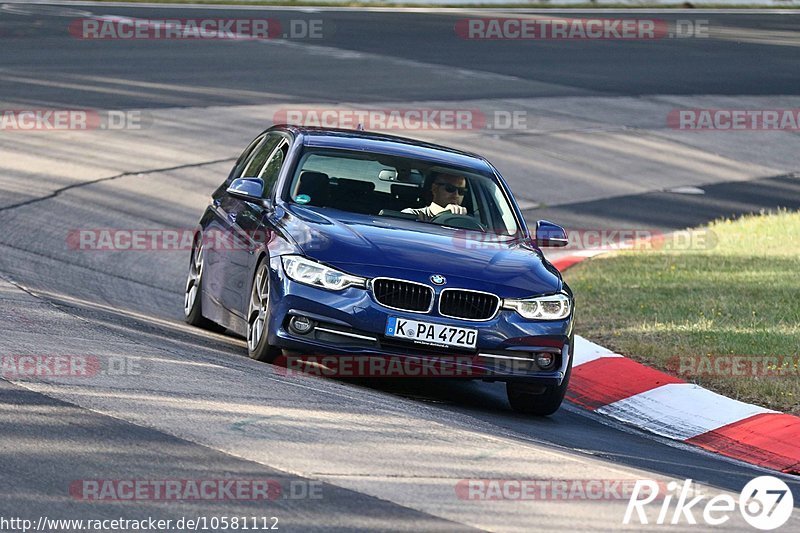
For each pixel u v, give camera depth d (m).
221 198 37.47
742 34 142.12
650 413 33.25
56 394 24.03
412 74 101.06
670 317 42.94
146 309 39.78
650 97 104.25
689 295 46.94
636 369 36.25
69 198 56.50
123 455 20.66
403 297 29.06
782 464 29.50
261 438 22.53
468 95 95.88
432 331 28.89
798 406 33.06
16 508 17.80
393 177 33.78
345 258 29.27
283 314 29.16
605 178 79.38
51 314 33.03
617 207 72.81
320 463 21.42
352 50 109.06
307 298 28.94
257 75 93.44
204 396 25.20
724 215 73.81
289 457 21.56
